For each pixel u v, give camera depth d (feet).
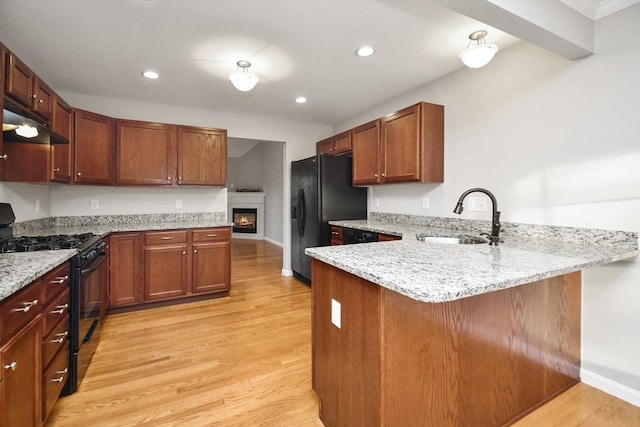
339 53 8.05
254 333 8.54
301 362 7.07
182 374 6.56
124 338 8.18
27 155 7.83
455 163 9.23
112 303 9.74
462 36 7.25
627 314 5.80
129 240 9.97
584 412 5.45
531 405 5.40
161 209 12.29
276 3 6.00
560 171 6.79
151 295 10.33
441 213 9.76
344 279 4.52
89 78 9.52
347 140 12.43
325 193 12.39
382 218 12.38
